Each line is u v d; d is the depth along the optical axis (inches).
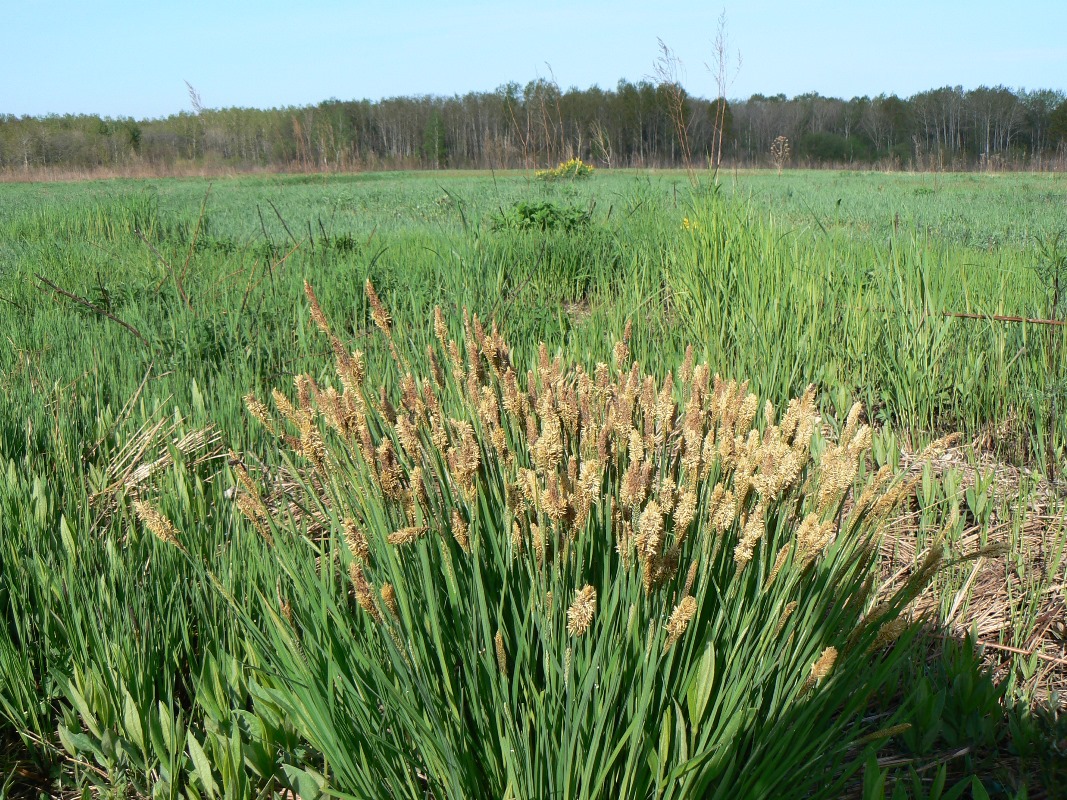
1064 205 756.0
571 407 88.7
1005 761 95.4
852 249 281.0
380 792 76.8
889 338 213.0
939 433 194.2
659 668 74.8
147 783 93.7
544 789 71.1
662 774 69.0
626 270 311.3
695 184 288.8
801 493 84.0
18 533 124.5
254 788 91.3
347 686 76.7
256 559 110.4
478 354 94.8
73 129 2625.5
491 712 74.9
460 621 76.2
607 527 76.3
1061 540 134.9
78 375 210.4
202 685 96.3
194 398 188.4
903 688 105.0
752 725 75.9
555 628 70.9
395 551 78.1
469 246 323.9
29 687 104.0
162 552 119.3
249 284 304.3
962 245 395.2
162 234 482.0
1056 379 195.5
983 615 122.6
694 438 77.6
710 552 77.2
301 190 1161.4
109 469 154.6
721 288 237.1
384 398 92.0
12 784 97.6
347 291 294.0
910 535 144.9
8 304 298.0
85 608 108.4
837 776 89.4
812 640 76.8
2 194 1143.0
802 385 209.0
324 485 90.2
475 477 79.0
